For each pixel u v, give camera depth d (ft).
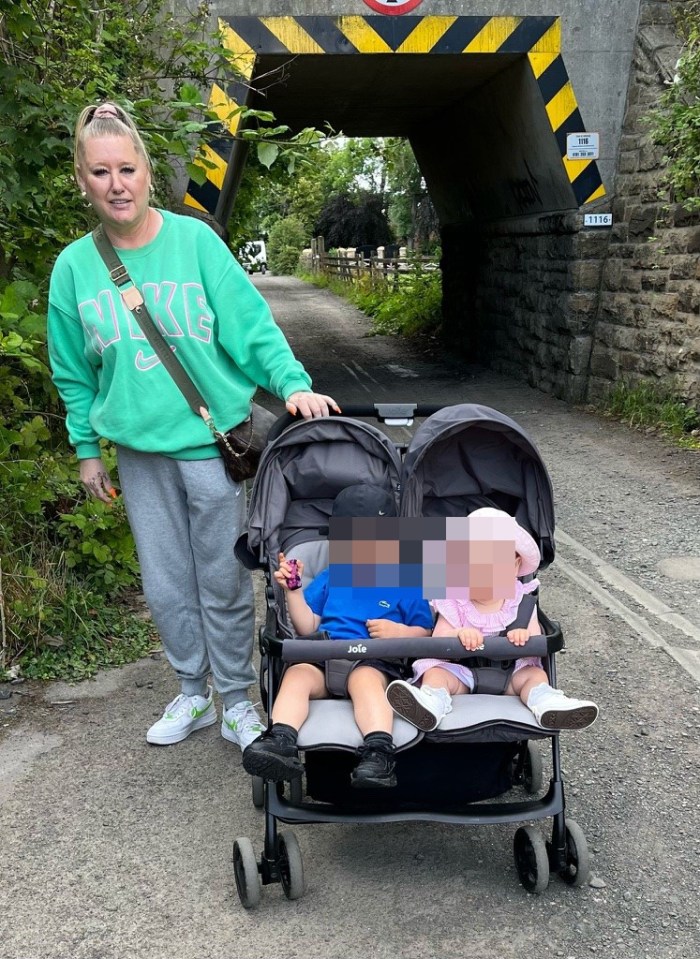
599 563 19.36
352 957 9.12
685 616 16.72
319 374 48.16
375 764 8.90
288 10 30.91
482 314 47.80
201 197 30.55
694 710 13.64
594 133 34.27
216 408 11.54
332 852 10.82
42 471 16.03
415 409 12.16
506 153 39.78
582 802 11.57
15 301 14.35
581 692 14.20
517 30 33.06
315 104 44.65
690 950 9.12
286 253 159.33
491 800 11.57
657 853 10.61
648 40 32.91
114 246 11.18
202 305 11.28
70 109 15.42
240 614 12.41
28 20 15.35
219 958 9.14
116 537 17.58
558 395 37.73
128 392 11.32
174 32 23.09
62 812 11.55
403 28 31.94
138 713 13.93
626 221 33.71
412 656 9.60
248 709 12.82
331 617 10.46
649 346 32.14
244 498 12.28
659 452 27.94
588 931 9.41
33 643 15.56
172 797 11.85
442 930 9.46
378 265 94.32
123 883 10.27
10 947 9.32
